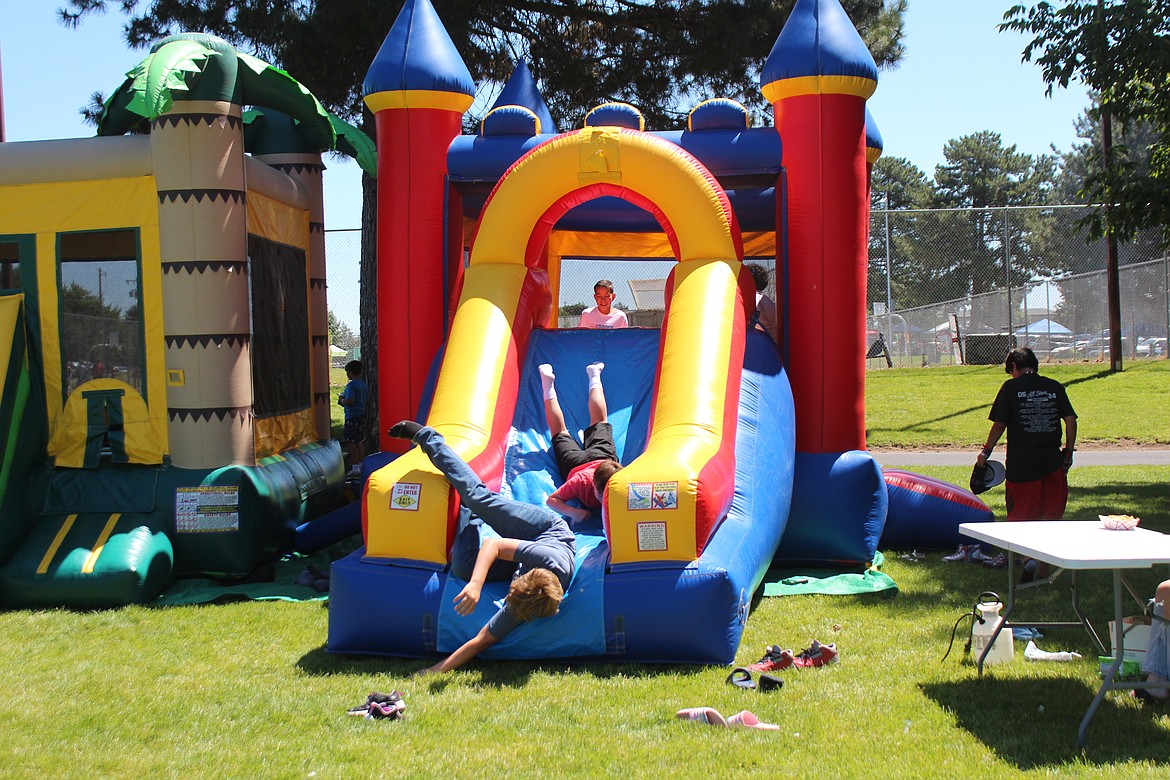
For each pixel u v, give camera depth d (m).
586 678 5.09
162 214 7.67
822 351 7.72
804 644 5.61
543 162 7.45
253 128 10.09
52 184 7.86
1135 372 19.81
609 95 14.57
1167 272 22.20
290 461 8.84
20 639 6.12
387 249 8.42
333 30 12.29
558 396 7.23
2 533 7.14
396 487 5.73
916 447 15.34
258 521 7.73
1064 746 4.04
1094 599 6.34
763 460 6.59
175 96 7.62
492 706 4.69
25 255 7.88
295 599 7.12
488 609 5.44
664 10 14.47
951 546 8.15
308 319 9.98
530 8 14.09
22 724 4.57
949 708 4.50
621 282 12.93
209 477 7.60
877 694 4.71
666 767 3.92
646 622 5.24
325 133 9.14
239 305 7.87
